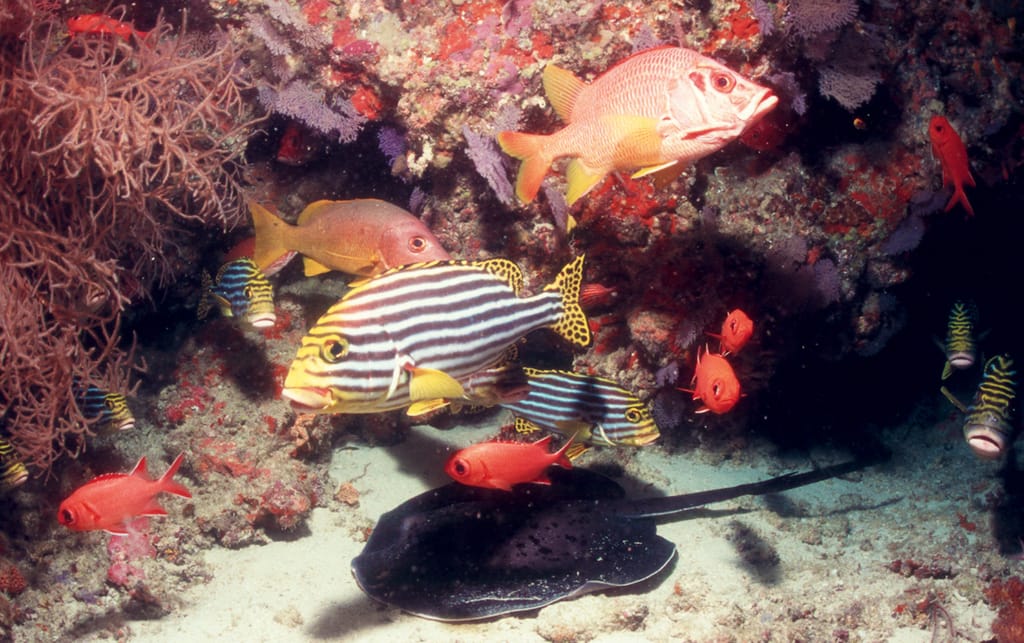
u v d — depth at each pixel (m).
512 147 1.52
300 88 1.92
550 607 1.69
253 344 2.07
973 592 1.83
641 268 1.91
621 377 2.02
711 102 1.44
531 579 1.71
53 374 1.73
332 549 1.90
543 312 1.45
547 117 1.85
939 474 2.28
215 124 1.79
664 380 1.99
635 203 1.85
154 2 1.90
